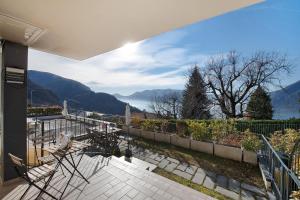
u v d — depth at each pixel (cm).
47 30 264
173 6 199
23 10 208
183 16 221
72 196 282
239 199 345
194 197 288
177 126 757
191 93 1633
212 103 1595
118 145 675
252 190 377
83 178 330
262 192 370
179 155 582
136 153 601
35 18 227
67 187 306
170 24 244
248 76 1473
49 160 306
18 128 320
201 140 640
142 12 213
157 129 810
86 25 248
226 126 658
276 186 330
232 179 426
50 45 335
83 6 200
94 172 361
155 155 582
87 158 432
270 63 1424
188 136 699
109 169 376
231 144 591
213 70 1595
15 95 316
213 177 436
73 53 396
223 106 1559
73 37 293
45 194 285
